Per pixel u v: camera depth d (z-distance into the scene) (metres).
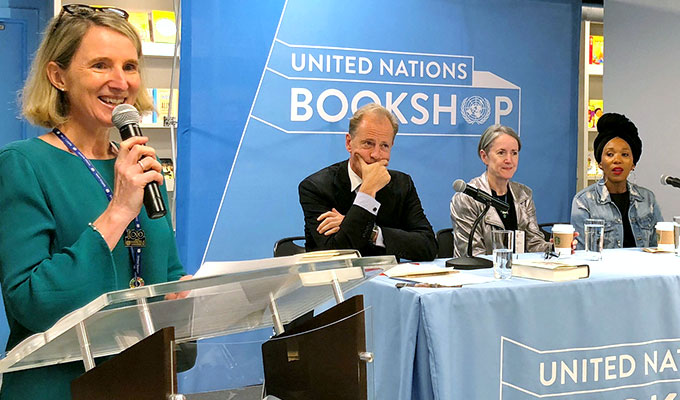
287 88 4.12
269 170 4.09
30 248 1.36
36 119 1.52
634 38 5.06
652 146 4.95
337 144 4.27
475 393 2.24
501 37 4.70
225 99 3.97
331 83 4.24
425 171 4.54
